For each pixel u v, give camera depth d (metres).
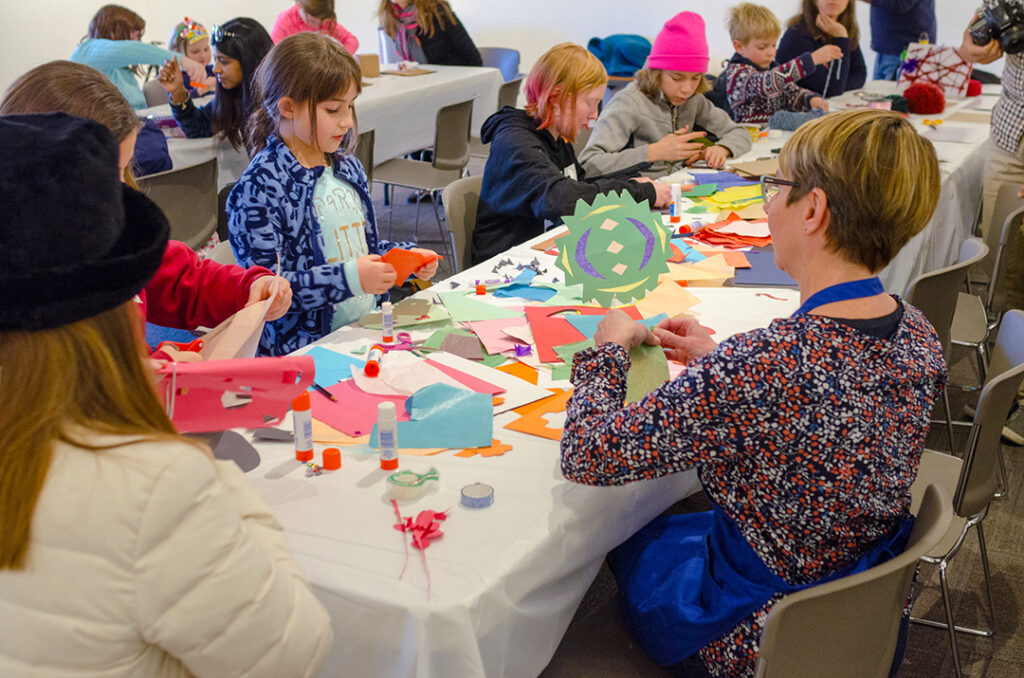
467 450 1.34
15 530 0.64
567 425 1.20
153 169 3.05
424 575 1.05
